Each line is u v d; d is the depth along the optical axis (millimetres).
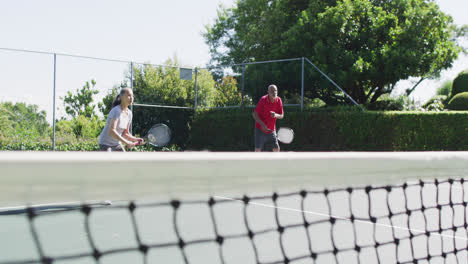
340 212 5922
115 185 1124
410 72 18125
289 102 14453
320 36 18766
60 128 13773
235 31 33938
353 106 13281
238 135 15562
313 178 1556
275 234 4613
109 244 4164
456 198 7156
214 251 3938
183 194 1263
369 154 1714
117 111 5848
